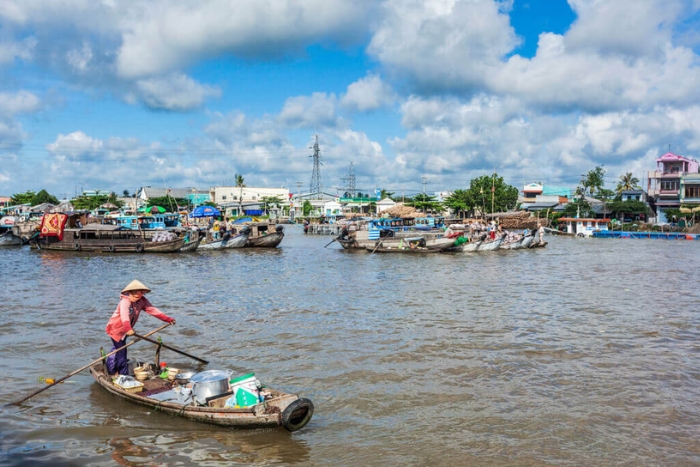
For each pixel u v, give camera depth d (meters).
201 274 31.52
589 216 91.62
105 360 11.42
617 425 9.84
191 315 18.94
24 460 8.41
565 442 9.16
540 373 12.64
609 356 14.03
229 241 50.34
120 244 46.69
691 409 10.55
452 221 68.62
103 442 9.00
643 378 12.33
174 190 130.50
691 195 83.00
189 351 14.31
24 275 30.48
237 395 9.77
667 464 8.45
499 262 39.91
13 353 14.05
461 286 26.44
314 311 19.64
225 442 9.02
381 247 48.44
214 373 10.34
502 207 96.19
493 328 17.02
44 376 12.22
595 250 53.06
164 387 10.88
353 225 55.97
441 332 16.42
